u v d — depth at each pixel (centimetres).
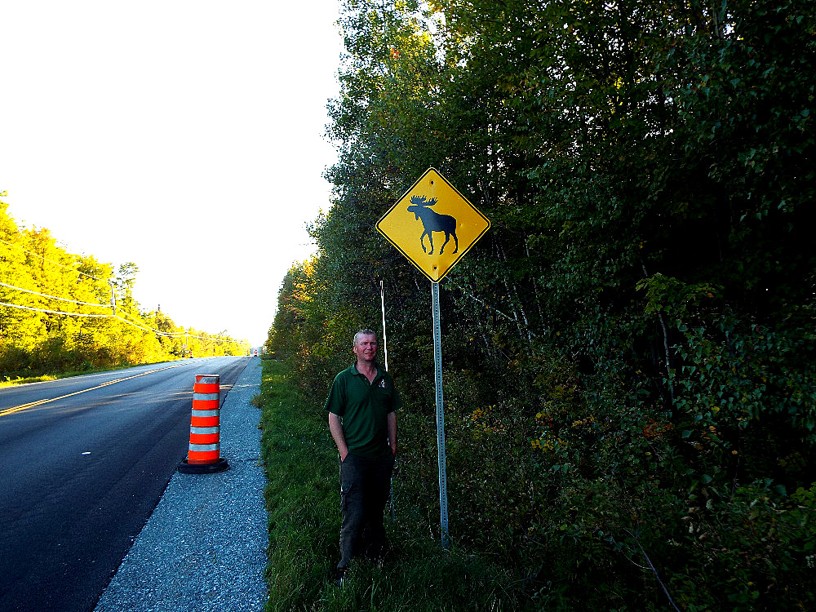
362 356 359
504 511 368
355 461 346
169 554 389
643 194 406
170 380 2348
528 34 522
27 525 461
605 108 437
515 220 586
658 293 357
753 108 310
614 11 438
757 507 223
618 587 267
